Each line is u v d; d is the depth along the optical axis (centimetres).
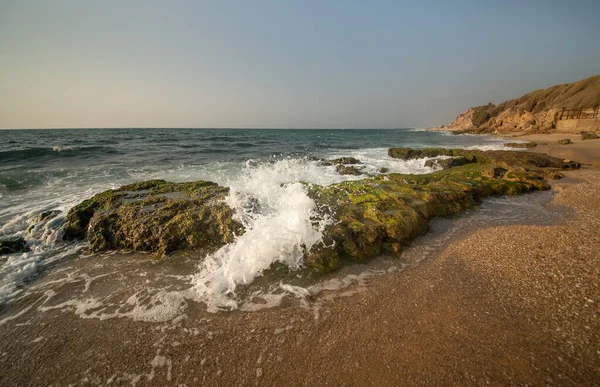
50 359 310
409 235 563
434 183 874
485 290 403
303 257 487
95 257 530
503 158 1460
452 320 347
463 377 273
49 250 555
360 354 303
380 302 386
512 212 729
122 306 392
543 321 340
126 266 496
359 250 507
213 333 339
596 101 3659
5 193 894
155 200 677
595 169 1329
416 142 3566
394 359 296
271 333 336
